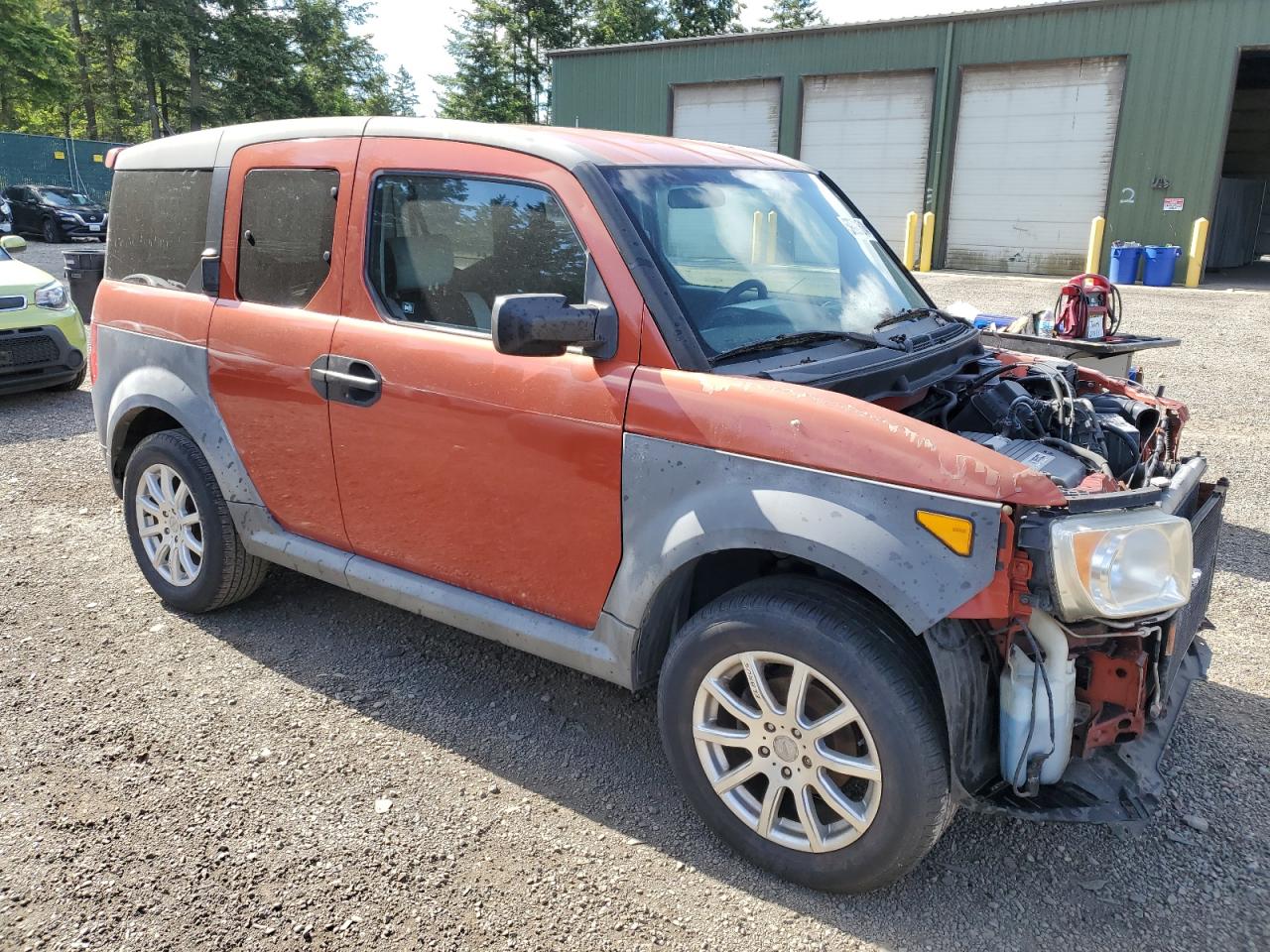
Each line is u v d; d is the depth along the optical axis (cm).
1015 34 1967
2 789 302
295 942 244
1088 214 1975
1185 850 280
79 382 905
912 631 249
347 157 347
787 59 2248
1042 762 239
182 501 414
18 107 4853
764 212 334
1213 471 643
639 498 275
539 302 258
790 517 246
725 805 273
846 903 260
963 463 230
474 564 322
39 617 423
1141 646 243
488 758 326
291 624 422
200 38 4275
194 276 397
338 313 347
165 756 321
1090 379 384
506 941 245
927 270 2125
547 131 324
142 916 251
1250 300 1566
